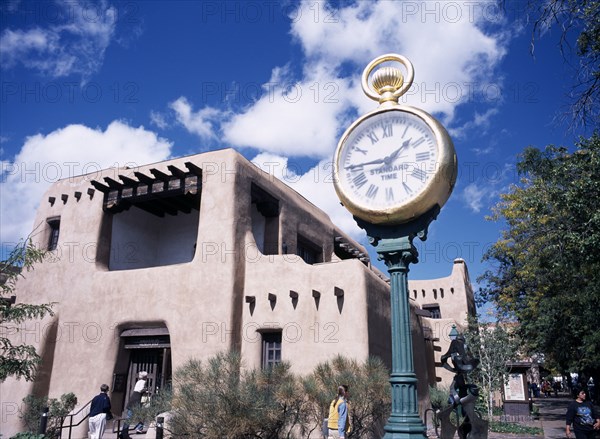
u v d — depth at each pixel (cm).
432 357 2091
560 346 1877
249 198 1578
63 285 1706
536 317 2042
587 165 1076
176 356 1434
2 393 1603
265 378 1038
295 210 1855
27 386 1566
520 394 2136
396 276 550
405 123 585
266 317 1421
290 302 1405
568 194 1098
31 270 1777
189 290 1482
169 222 1938
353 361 1154
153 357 1580
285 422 1029
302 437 1090
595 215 1027
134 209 1855
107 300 1611
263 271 1468
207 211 1528
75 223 1767
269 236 1722
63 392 1574
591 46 905
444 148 553
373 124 602
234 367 1014
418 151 567
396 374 516
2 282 1167
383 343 1430
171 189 1597
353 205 575
